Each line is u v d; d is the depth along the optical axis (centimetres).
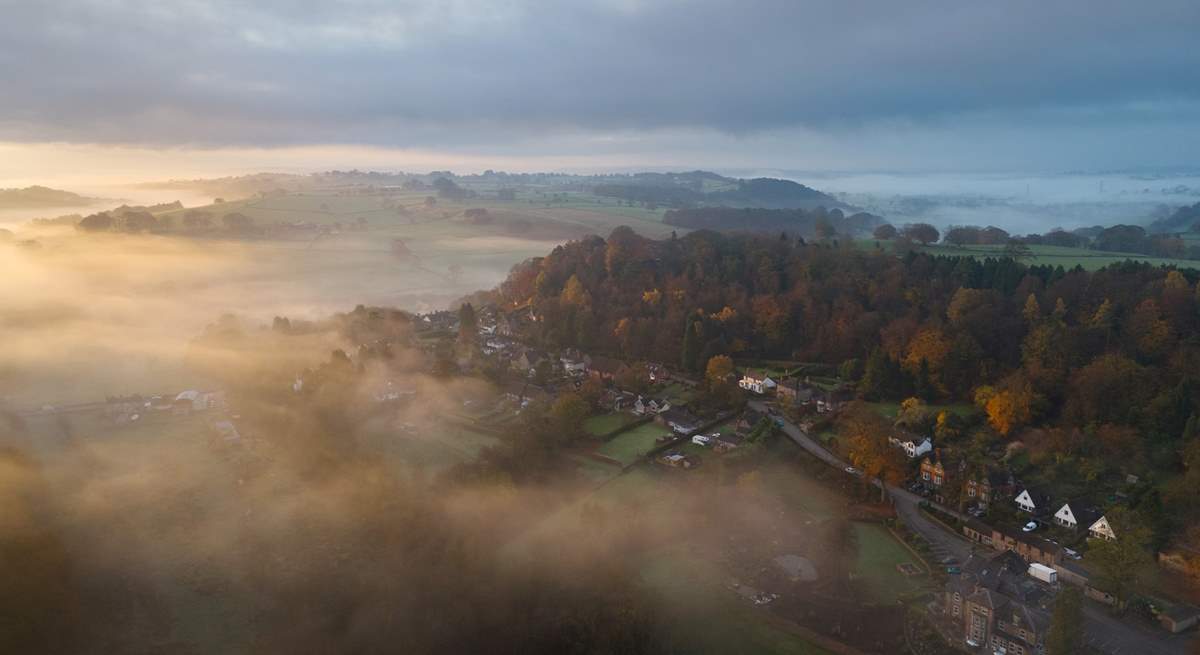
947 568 10650
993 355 16288
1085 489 12131
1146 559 9788
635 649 8756
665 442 14688
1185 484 11212
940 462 13000
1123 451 12725
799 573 10619
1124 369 13850
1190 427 12425
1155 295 16012
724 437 14888
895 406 15900
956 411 15312
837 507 12619
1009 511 11838
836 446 14288
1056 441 13200
